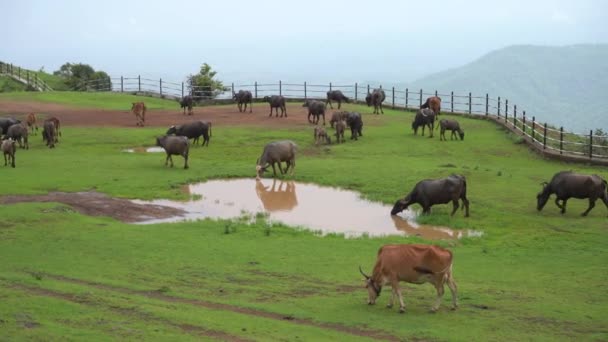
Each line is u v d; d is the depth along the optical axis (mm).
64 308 13172
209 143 38469
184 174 30797
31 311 12844
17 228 20797
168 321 12828
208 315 13383
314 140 39344
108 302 13820
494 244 20797
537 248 20266
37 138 39875
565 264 18453
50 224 21453
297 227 22719
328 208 25969
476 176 30453
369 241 20906
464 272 17625
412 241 20969
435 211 24953
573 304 14797
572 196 24422
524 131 40000
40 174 29781
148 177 29844
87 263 17516
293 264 18094
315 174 31297
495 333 12836
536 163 34469
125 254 18547
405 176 30500
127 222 22938
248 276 16828
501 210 25188
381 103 54875
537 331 12992
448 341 12406
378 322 13391
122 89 66938
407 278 14023
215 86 66562
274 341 12008
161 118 47219
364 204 26656
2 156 34281
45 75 76875
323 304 14609
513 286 16297
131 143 38719
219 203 26453
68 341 11359
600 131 41844
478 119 49000
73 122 44656
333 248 19969
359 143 38875
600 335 12797
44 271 16516
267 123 44625
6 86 68000
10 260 17500
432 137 40750
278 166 31922
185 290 15500
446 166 32406
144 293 15109
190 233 21266
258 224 22875
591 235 21734
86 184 28031
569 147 37906
